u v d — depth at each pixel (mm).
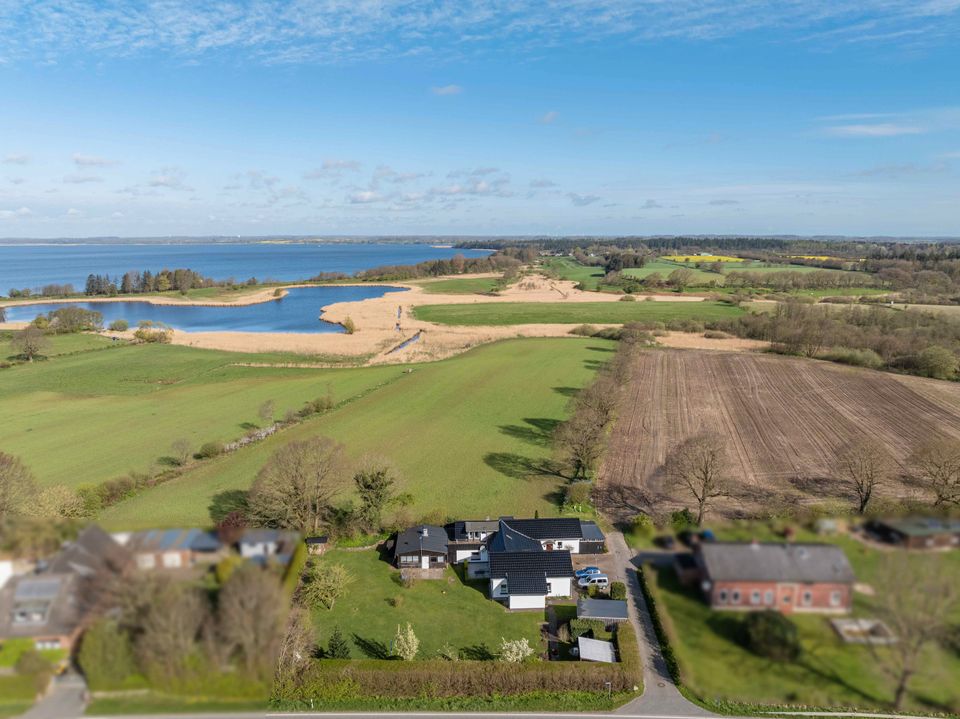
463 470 42719
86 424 54438
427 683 20047
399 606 26422
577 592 26891
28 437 50719
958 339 75875
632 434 49625
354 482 34906
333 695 19281
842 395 61219
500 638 24156
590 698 19266
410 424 53844
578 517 33375
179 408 59812
